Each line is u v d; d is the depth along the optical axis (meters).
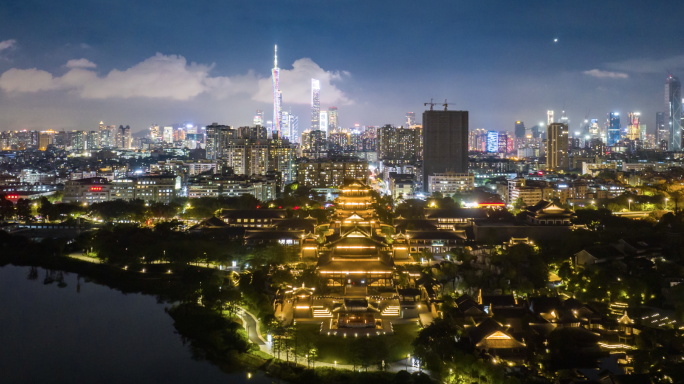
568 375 188.00
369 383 193.62
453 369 192.12
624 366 196.12
